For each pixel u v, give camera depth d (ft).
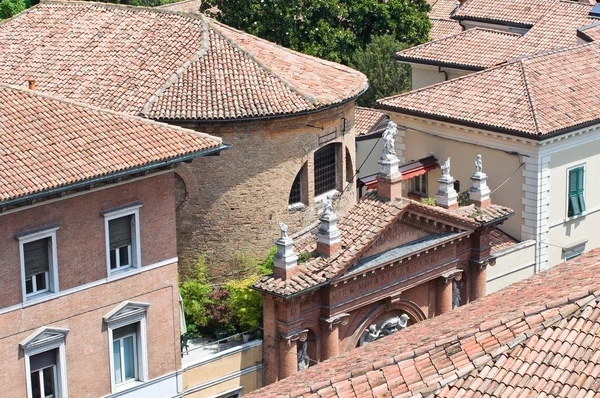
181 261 237.25
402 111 278.46
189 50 245.86
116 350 203.31
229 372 217.97
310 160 241.96
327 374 138.82
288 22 359.05
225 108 230.27
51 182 183.21
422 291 238.68
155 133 203.31
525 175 261.44
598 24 319.06
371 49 372.99
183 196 233.96
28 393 190.08
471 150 270.67
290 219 241.55
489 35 336.08
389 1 386.93
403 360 128.98
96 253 195.42
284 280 213.25
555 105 265.95
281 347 216.95
